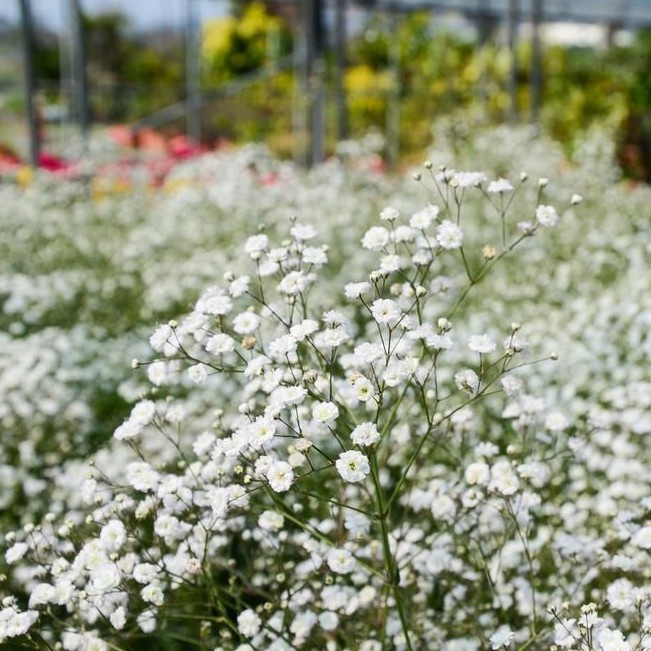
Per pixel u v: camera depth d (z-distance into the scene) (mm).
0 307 730
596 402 469
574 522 350
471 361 521
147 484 287
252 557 345
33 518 456
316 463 401
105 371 572
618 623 317
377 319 263
